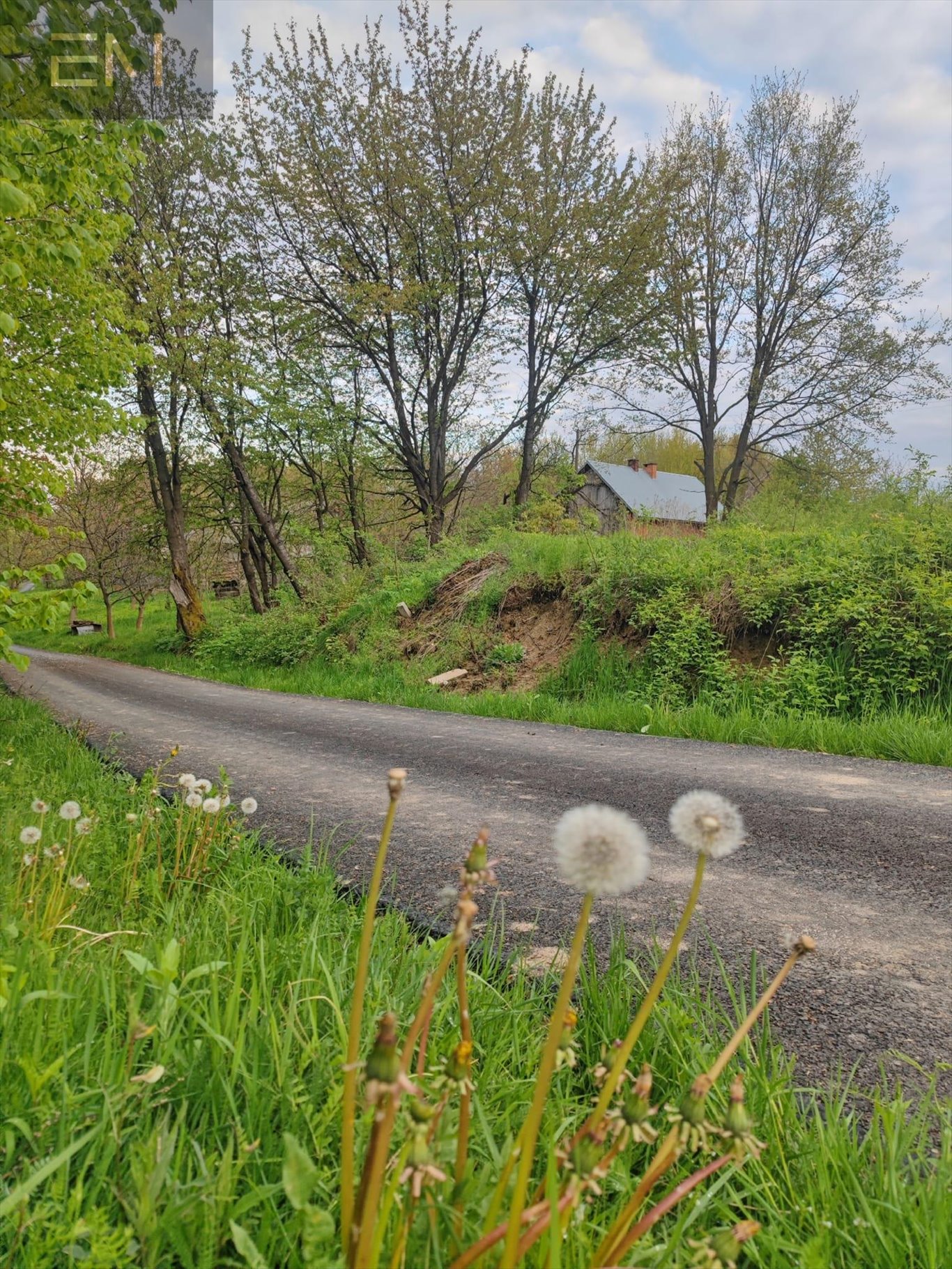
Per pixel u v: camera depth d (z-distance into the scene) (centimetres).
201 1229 131
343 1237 100
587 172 2466
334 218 2455
